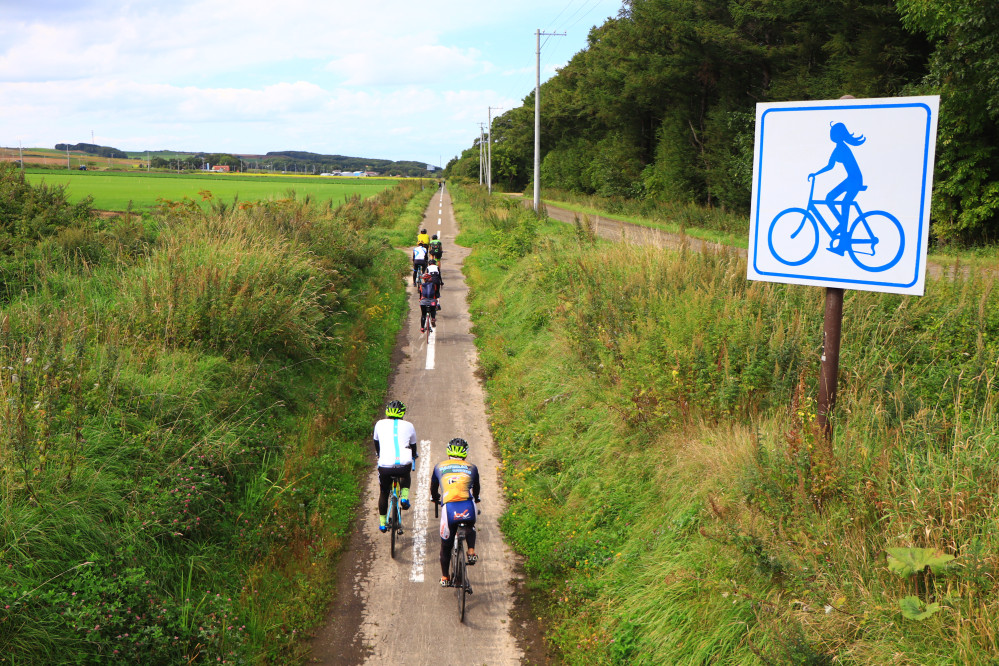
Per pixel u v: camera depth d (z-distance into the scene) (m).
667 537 5.99
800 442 5.26
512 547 7.25
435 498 6.62
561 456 8.61
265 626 5.61
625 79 49.41
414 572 6.75
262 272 11.10
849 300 8.23
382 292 18.39
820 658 3.86
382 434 7.07
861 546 4.50
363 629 5.86
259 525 6.89
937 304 8.09
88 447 5.96
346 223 21.61
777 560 4.59
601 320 10.27
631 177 56.31
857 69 28.97
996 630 3.57
